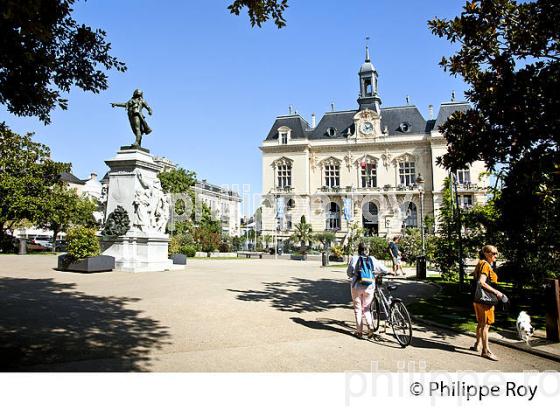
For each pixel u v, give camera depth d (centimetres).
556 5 908
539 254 1254
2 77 768
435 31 1089
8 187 3300
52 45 802
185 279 1567
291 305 1112
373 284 801
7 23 628
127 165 1914
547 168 979
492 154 1047
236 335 754
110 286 1323
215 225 5806
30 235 6425
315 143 6719
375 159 6469
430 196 6141
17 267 1912
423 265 2095
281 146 6719
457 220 1548
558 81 888
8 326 742
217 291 1286
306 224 5822
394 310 766
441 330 895
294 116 6938
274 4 682
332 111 7056
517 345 747
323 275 2094
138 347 647
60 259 1770
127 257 1828
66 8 734
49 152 3612
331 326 879
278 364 596
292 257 4038
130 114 1989
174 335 734
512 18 1005
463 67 1095
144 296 1140
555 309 763
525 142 984
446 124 1122
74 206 3900
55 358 575
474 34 1032
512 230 1198
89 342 662
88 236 1745
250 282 1599
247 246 6400
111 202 1919
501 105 969
